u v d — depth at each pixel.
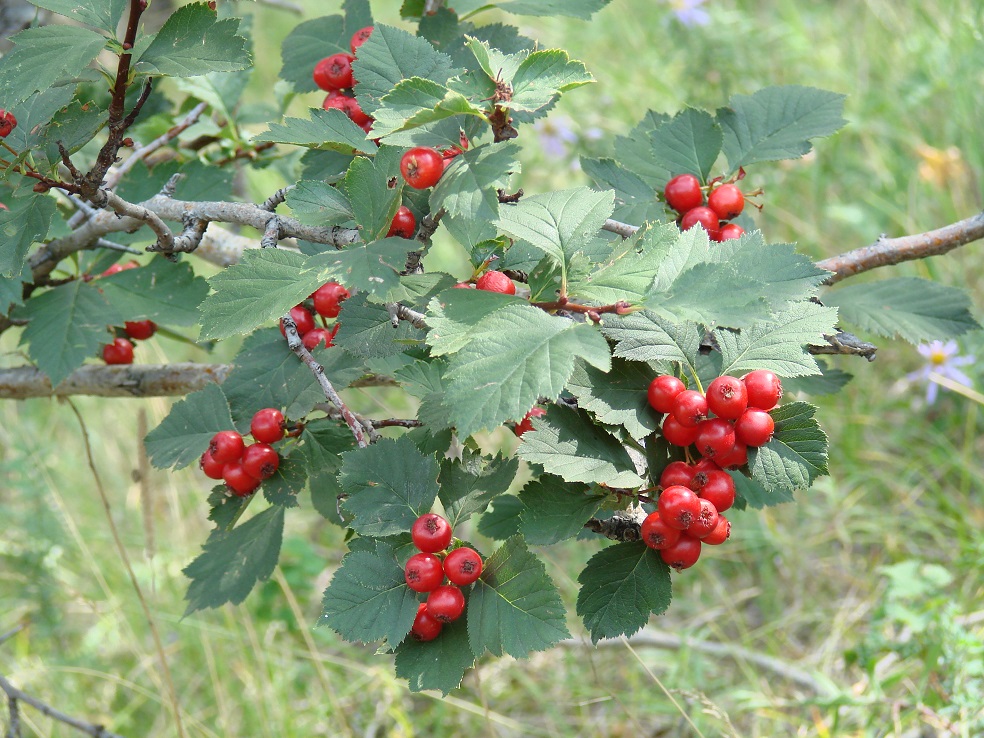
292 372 0.54
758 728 0.77
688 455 0.49
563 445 0.48
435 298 0.46
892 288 0.58
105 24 0.48
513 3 0.57
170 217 0.55
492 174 0.46
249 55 0.48
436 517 0.47
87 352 0.58
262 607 0.90
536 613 0.46
